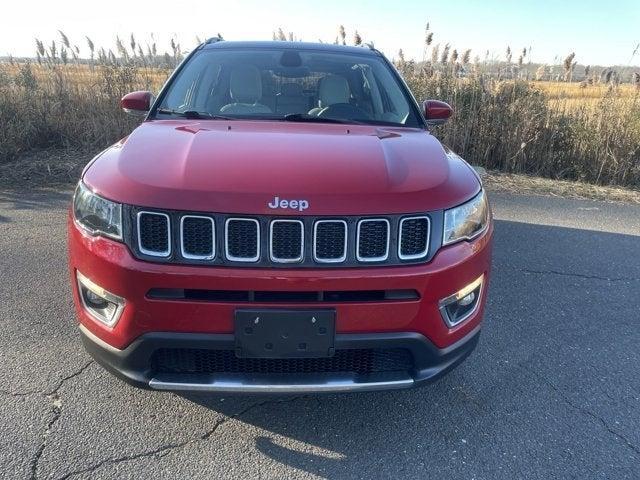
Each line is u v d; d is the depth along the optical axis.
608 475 2.29
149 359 2.22
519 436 2.51
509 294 3.97
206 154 2.42
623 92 8.23
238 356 2.18
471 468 2.30
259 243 2.12
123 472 2.19
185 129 2.87
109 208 2.21
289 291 2.13
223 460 2.29
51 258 4.20
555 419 2.63
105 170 2.41
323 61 3.79
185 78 3.57
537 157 7.98
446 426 2.56
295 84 3.55
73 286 2.42
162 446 2.35
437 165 2.55
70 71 8.62
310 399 2.72
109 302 2.24
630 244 5.14
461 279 2.31
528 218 5.86
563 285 4.16
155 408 2.59
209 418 2.54
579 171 7.78
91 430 2.42
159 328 2.16
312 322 2.14
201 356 2.26
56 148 7.65
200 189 2.15
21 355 2.95
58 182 6.32
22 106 7.64
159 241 2.15
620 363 3.14
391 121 3.37
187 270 2.12
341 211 2.13
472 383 2.90
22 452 2.27
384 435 2.49
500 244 5.00
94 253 2.21
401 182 2.30
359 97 3.52
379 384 2.25
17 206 5.46
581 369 3.07
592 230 5.53
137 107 3.44
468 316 2.46
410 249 2.24
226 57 3.75
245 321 2.13
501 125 8.04
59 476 2.15
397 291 2.20
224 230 2.12
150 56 8.94
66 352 2.99
